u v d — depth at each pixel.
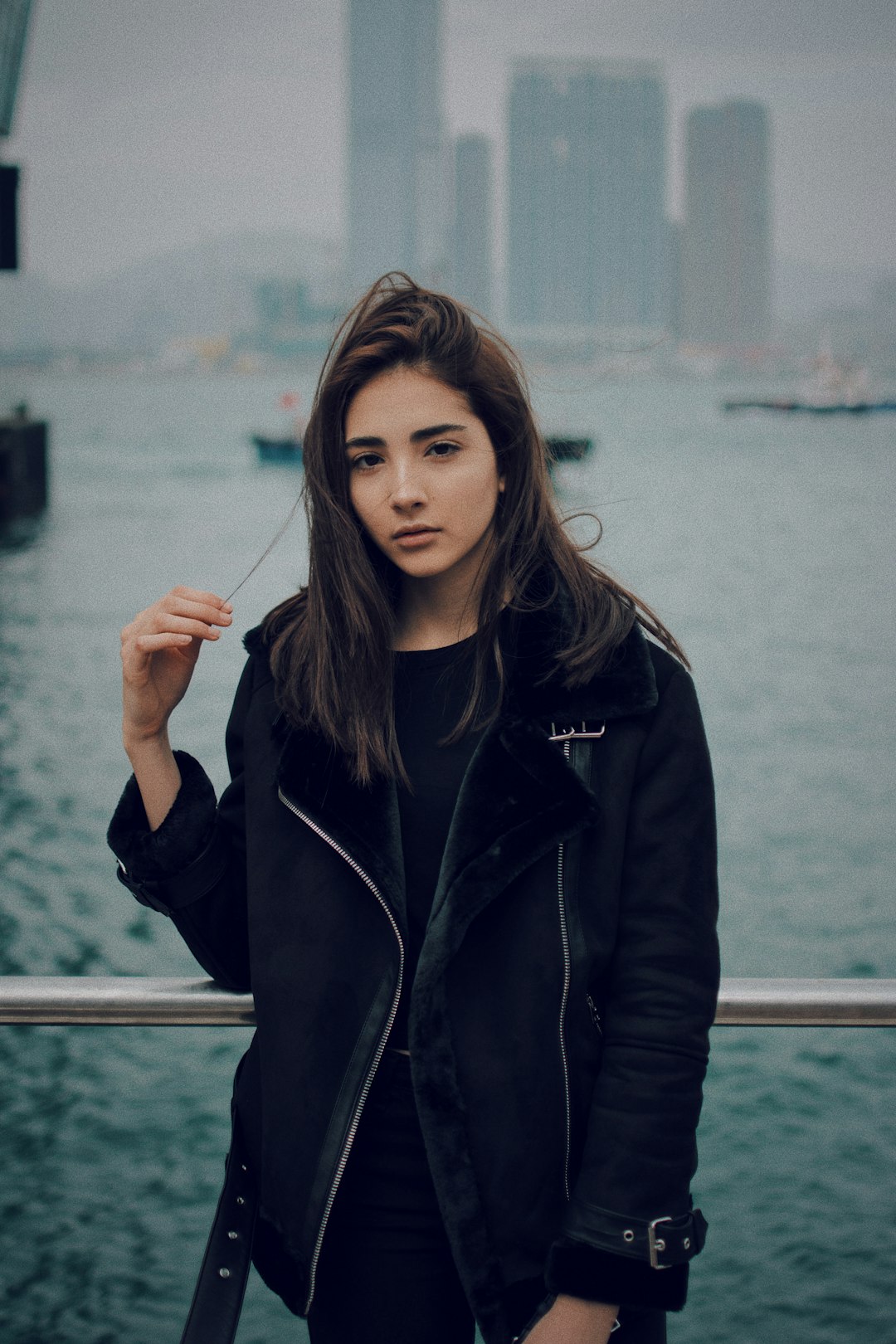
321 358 1.23
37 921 8.91
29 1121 5.06
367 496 1.19
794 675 19.52
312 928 1.19
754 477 55.44
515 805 1.13
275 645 1.26
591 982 1.17
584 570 1.24
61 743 15.08
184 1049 5.87
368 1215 1.21
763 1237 4.27
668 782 1.17
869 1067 5.67
